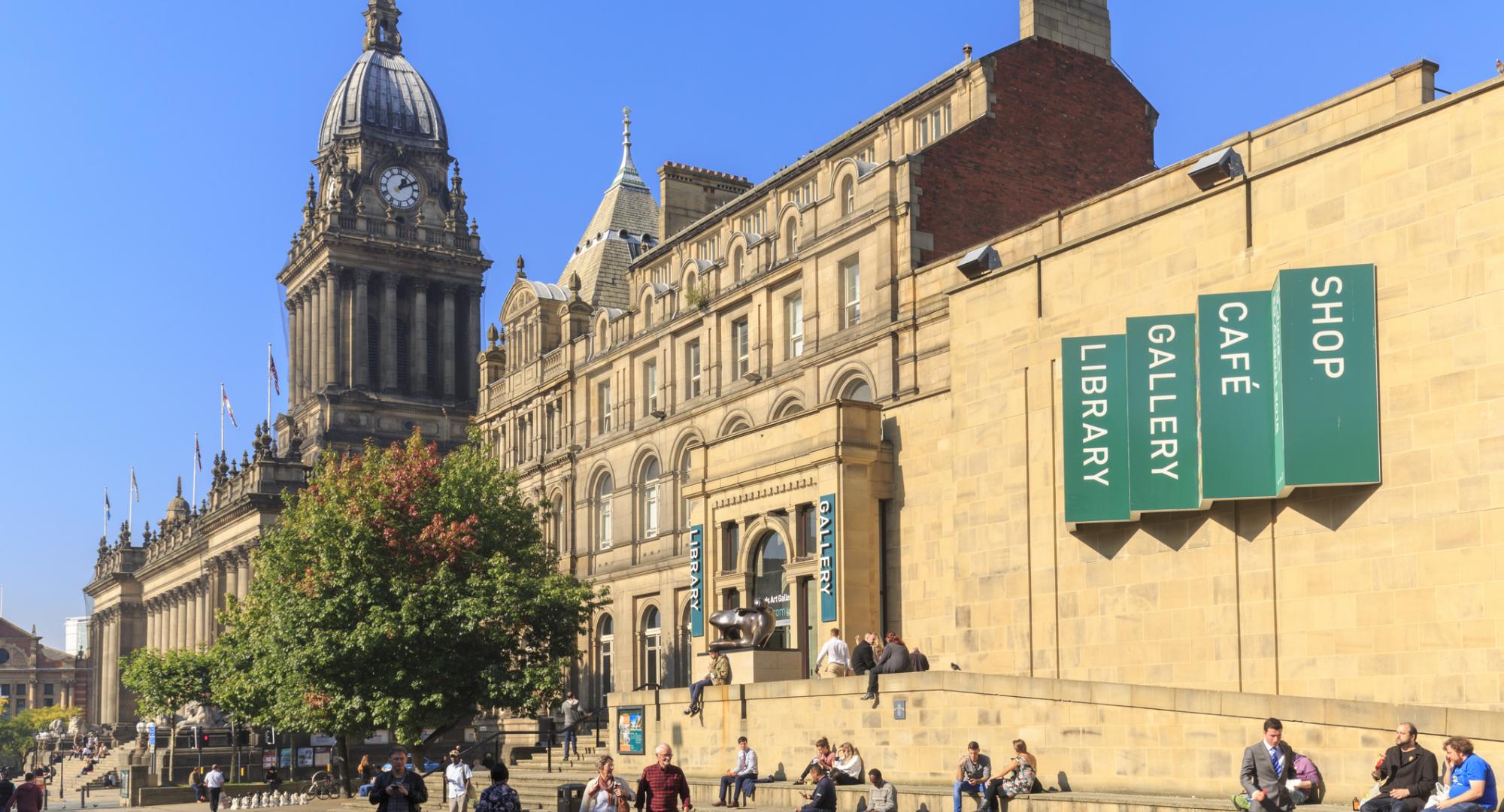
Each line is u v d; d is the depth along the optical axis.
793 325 53.53
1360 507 29.72
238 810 66.25
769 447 46.66
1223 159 33.78
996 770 31.02
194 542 132.00
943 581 42.09
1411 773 21.20
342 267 122.56
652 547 62.03
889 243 47.53
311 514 60.84
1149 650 33.88
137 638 167.25
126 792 85.31
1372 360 29.59
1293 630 30.83
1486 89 28.09
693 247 66.25
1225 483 31.66
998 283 39.22
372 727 56.75
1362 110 31.91
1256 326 31.75
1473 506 27.70
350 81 130.50
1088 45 53.75
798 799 33.91
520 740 66.88
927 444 43.31
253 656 67.12
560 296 74.56
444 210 129.12
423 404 122.94
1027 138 50.84
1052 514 36.72
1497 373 27.55
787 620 45.19
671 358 61.31
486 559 58.66
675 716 41.31
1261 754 22.97
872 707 34.47
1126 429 34.81
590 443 67.69
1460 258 28.33
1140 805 26.50
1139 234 35.38
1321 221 31.16
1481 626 27.38
